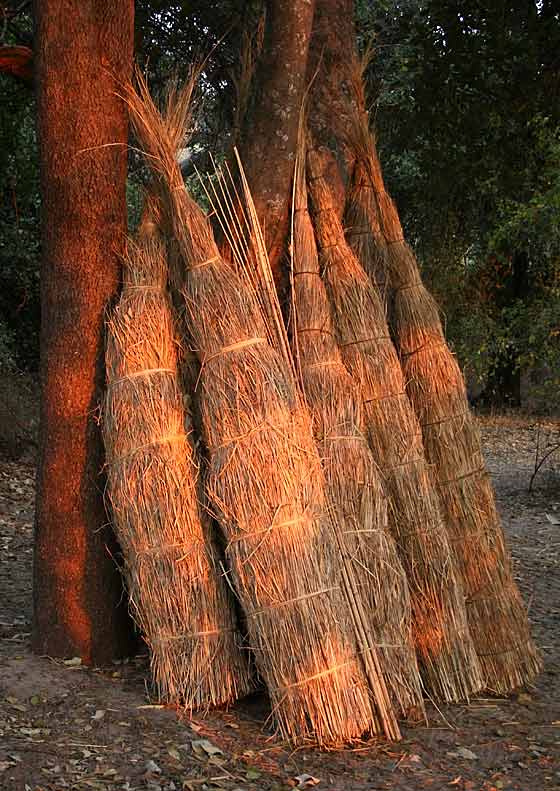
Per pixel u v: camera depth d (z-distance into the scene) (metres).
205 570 4.31
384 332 4.87
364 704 4.08
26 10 9.78
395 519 4.67
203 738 3.94
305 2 4.79
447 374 5.02
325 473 4.45
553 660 5.33
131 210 15.19
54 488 4.69
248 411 4.24
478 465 5.02
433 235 13.48
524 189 10.68
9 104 11.51
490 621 4.87
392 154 14.16
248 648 4.15
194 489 4.38
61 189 4.60
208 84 8.64
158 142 4.60
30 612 5.80
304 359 4.68
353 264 4.94
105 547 4.71
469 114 9.34
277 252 4.98
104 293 4.70
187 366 4.60
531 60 8.84
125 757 3.71
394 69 11.32
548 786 3.77
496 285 15.02
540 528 9.13
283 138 4.86
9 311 16.30
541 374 13.16
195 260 4.49
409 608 4.43
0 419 11.73
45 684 4.30
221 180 4.96
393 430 4.73
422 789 3.69
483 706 4.59
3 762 3.55
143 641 4.90
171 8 8.88
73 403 4.67
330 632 4.05
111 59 4.63
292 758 3.88
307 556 4.10
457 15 8.83
